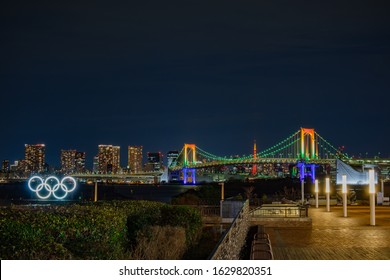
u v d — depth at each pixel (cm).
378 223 2653
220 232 2600
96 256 1210
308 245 1808
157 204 2183
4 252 895
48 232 1084
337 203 4622
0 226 985
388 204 4603
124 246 1570
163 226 1820
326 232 2238
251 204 4456
